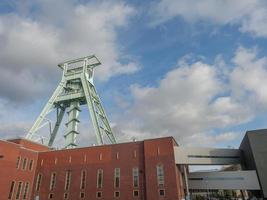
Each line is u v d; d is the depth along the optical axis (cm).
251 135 6606
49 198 6744
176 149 6588
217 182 6744
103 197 6228
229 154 7394
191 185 6956
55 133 8662
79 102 8756
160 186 5759
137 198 5906
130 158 6462
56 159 7250
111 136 8062
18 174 6519
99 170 6619
